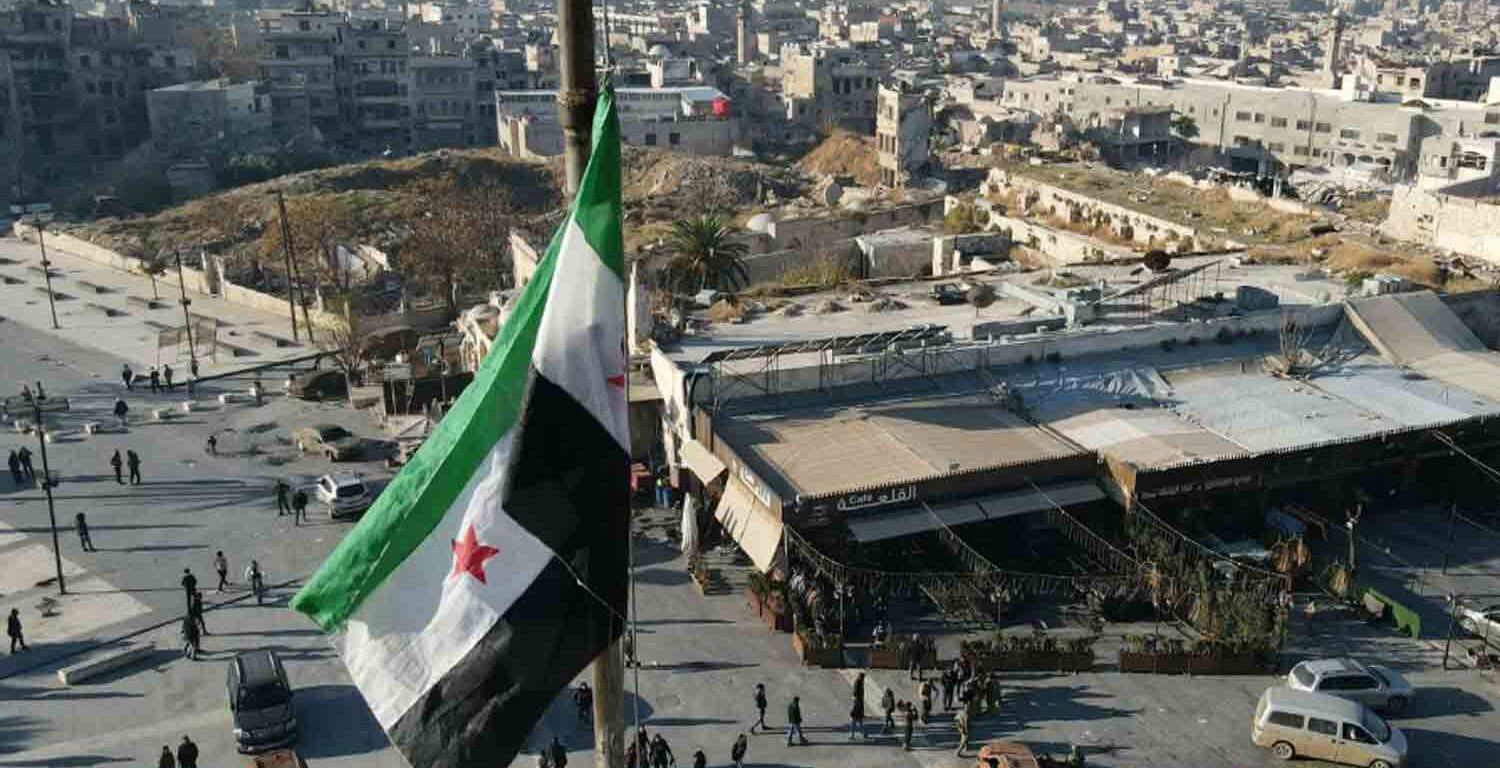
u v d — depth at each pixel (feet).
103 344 301.43
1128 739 131.64
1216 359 195.62
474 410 49.96
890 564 159.84
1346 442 167.94
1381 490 179.93
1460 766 126.11
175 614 162.81
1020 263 280.10
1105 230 298.35
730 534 159.74
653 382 192.34
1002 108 569.23
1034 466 160.45
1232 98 546.26
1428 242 261.03
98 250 395.55
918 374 185.57
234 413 247.50
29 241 426.10
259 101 567.18
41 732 135.64
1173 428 171.22
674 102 578.66
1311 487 176.14
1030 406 179.32
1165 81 613.93
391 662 48.88
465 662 48.08
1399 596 157.58
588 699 135.33
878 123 488.85
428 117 617.62
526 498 48.08
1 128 552.41
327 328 305.94
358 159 570.05
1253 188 307.78
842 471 157.28
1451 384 189.26
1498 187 324.19
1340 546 169.07
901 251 288.51
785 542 151.74
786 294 229.04
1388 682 135.03
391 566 49.57
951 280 235.61
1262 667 144.15
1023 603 157.38
